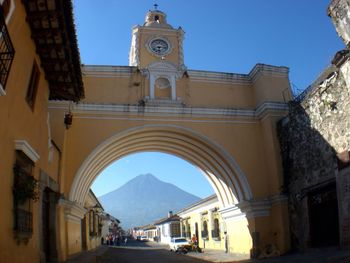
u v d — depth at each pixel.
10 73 6.46
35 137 8.52
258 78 17.97
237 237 19.08
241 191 17.47
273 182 16.64
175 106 16.81
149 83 17.14
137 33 17.95
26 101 7.64
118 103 16.58
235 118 17.56
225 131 17.33
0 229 5.93
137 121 16.48
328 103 13.09
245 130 17.58
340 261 9.37
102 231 39.00
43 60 8.71
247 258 16.69
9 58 6.09
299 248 14.99
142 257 21.09
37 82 8.51
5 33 5.82
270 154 16.91
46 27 7.63
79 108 16.06
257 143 17.58
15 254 6.68
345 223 11.52
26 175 7.14
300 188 15.04
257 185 17.05
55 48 8.27
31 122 8.11
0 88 5.69
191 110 16.94
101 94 16.72
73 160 15.52
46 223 11.88
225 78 18.14
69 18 7.56
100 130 16.08
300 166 15.08
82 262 12.10
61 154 14.15
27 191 6.96
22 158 7.23
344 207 11.67
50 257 11.65
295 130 15.49
